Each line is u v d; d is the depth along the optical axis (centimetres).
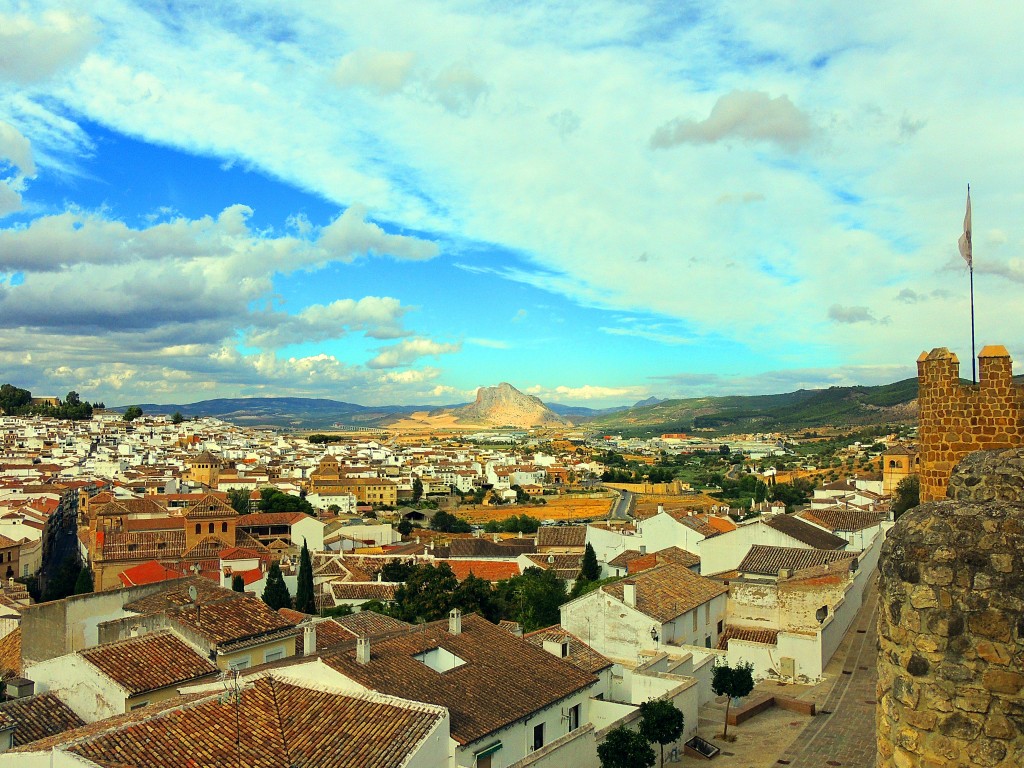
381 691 3425
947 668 1266
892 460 14062
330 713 3055
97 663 3769
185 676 3878
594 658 4719
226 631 4325
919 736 1284
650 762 3544
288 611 6681
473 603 7988
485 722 3459
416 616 7962
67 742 2655
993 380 1931
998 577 1243
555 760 3369
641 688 4641
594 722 4319
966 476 1527
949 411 1977
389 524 17425
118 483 19450
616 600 5481
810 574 6341
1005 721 1221
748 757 4116
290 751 2812
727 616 6438
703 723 4659
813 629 6034
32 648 4938
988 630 1241
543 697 3906
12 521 12719
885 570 1394
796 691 5125
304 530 14925
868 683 5159
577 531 14088
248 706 3081
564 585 10025
